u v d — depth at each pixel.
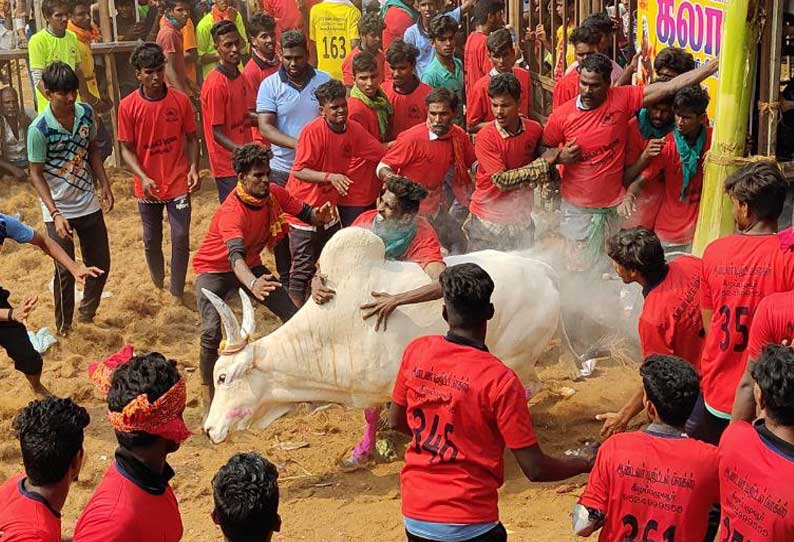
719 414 6.27
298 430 8.70
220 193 11.73
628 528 4.98
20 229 8.27
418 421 5.48
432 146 9.55
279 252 10.87
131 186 14.97
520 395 5.30
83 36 14.77
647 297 6.58
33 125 9.91
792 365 4.58
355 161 9.97
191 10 15.49
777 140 9.27
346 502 7.60
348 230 7.54
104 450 8.51
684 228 9.17
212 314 8.62
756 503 4.61
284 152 10.96
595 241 9.50
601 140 9.23
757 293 6.00
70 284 10.38
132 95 10.79
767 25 8.31
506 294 7.76
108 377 5.08
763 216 6.10
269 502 4.41
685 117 8.72
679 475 4.87
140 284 11.88
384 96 10.58
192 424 8.89
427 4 13.77
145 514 4.72
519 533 6.99
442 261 7.72
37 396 9.15
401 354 7.49
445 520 5.36
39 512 4.64
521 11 14.64
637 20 11.11
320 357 7.54
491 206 9.80
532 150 9.62
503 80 9.32
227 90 11.43
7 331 8.66
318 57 14.75
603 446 5.04
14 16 20.19
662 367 5.00
